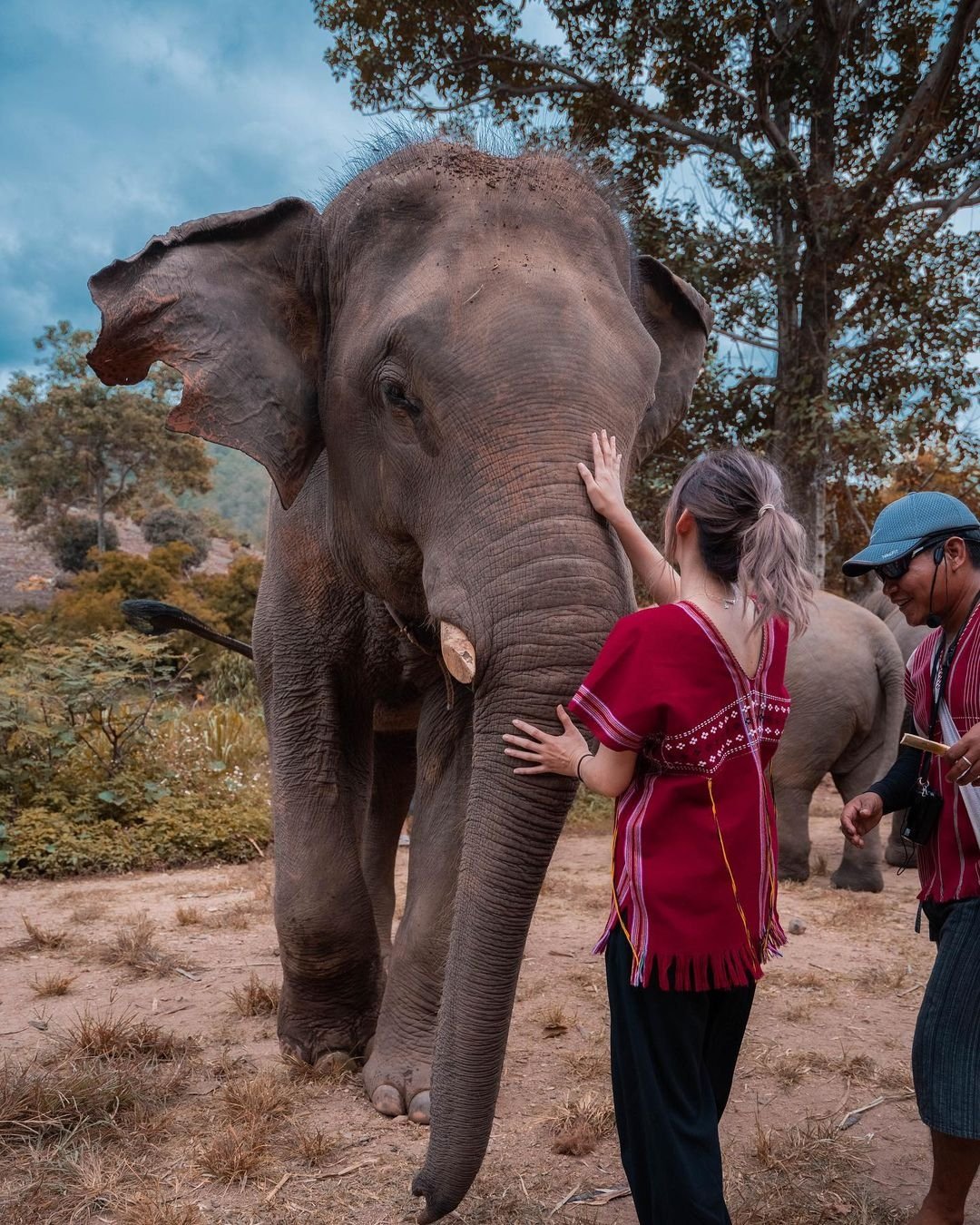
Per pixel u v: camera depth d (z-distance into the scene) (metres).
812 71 11.86
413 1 11.84
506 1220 2.72
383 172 3.13
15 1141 3.15
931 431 11.70
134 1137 3.17
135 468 49.34
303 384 3.26
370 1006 3.81
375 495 2.96
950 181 12.84
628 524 2.46
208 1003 4.47
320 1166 3.02
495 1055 2.31
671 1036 2.17
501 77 12.52
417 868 3.62
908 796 2.70
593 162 3.32
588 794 10.24
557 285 2.64
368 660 3.76
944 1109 2.39
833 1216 2.77
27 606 33.47
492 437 2.50
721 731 2.12
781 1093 3.60
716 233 11.93
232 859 8.01
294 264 3.33
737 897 2.15
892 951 5.34
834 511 13.12
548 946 5.37
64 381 47.72
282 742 3.80
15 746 8.44
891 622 8.76
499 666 2.35
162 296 3.12
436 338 2.63
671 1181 2.11
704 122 12.71
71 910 6.20
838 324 12.19
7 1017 4.28
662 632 2.10
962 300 11.62
